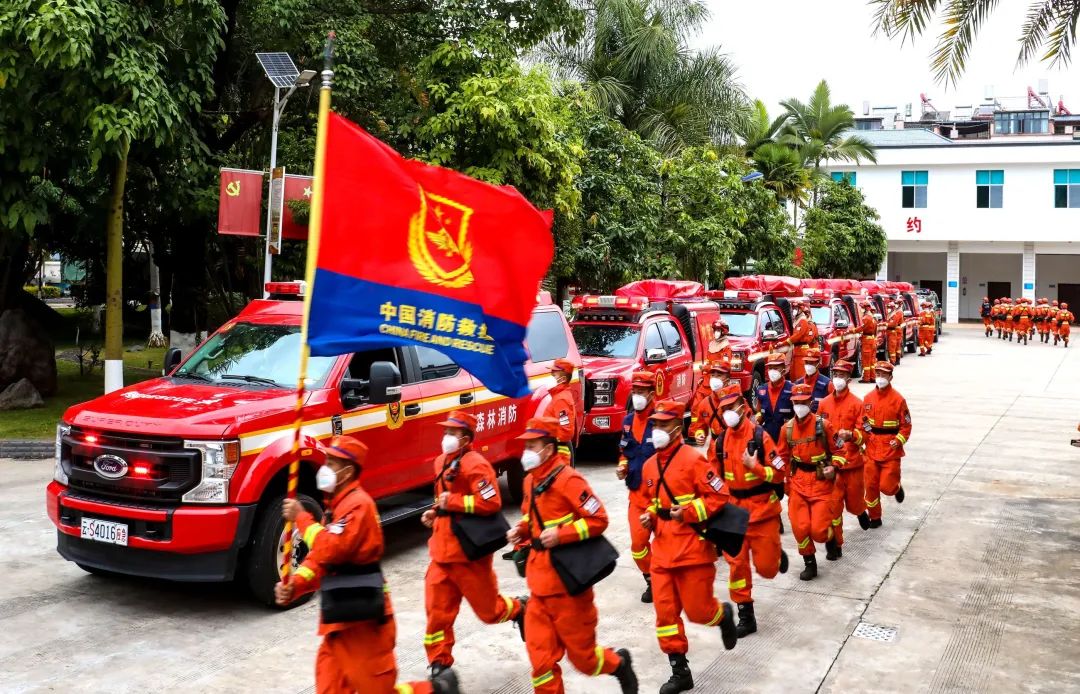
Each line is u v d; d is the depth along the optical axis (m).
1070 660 6.19
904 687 5.74
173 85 13.68
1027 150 51.91
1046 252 53.34
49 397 17.06
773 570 6.92
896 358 28.91
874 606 7.28
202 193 15.52
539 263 5.29
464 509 5.40
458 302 5.15
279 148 18.22
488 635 6.60
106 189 16.09
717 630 6.77
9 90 12.52
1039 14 9.62
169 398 7.23
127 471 6.68
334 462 4.42
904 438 9.67
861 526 9.52
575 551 4.93
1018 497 11.22
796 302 19.66
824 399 8.97
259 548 6.80
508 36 17.36
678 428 5.62
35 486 11.01
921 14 9.48
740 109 28.28
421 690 4.65
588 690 5.68
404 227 5.05
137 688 5.58
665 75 26.88
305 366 4.75
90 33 11.83
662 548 5.59
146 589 7.47
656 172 23.25
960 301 58.22
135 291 30.95
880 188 55.00
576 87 20.80
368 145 5.00
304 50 16.78
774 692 5.64
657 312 14.70
